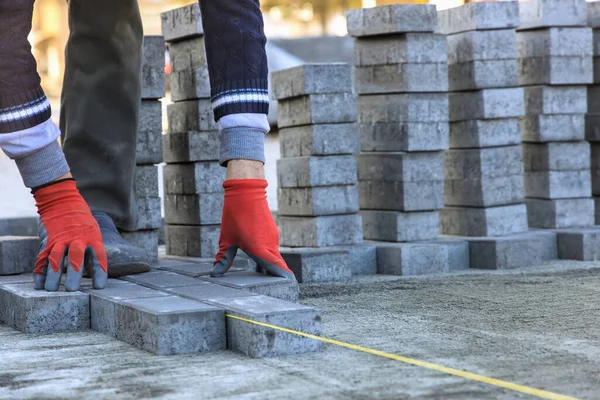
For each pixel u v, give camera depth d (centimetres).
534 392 246
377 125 578
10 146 389
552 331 342
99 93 488
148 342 328
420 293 451
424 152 568
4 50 379
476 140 586
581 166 628
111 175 488
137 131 500
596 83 667
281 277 419
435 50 567
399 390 254
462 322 365
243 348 318
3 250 486
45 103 396
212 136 549
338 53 1747
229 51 421
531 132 626
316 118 550
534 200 632
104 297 371
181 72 561
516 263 555
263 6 2602
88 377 285
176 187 567
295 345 314
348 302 425
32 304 375
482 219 584
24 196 1176
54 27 2258
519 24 590
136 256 450
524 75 632
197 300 359
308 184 553
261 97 423
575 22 621
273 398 251
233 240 428
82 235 402
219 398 253
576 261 584
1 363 310
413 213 566
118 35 484
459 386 257
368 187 586
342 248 541
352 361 296
